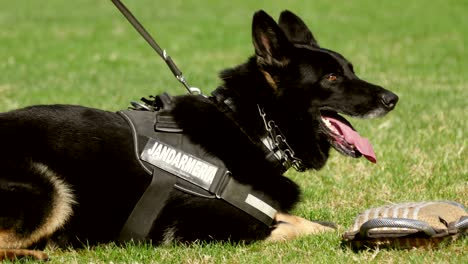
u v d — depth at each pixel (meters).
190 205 5.01
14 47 18.44
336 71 5.32
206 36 20.55
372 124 9.12
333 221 5.83
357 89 5.32
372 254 4.62
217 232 5.11
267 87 5.21
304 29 6.00
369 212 4.87
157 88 12.45
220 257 4.83
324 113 5.46
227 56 17.31
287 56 5.25
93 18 24.58
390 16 25.47
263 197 5.12
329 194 6.53
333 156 7.61
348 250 4.80
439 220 4.66
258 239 5.20
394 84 12.78
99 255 4.95
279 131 5.21
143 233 5.01
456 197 6.21
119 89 12.35
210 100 5.24
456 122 9.08
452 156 7.44
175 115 5.13
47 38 20.05
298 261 4.66
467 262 4.40
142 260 4.86
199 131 5.09
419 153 7.64
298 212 6.02
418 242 4.64
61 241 5.02
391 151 7.74
